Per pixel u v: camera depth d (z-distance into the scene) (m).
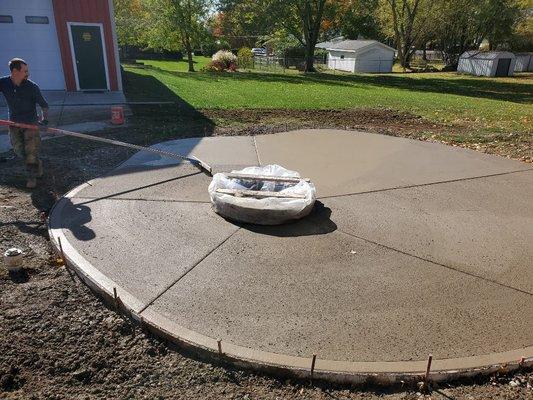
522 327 3.02
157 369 2.64
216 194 4.61
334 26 49.47
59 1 12.69
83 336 2.87
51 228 4.27
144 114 10.16
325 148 7.45
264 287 3.41
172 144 7.50
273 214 4.34
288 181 4.94
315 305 3.21
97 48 13.47
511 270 3.74
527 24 44.03
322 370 2.58
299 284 3.46
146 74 20.48
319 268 3.69
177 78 19.27
